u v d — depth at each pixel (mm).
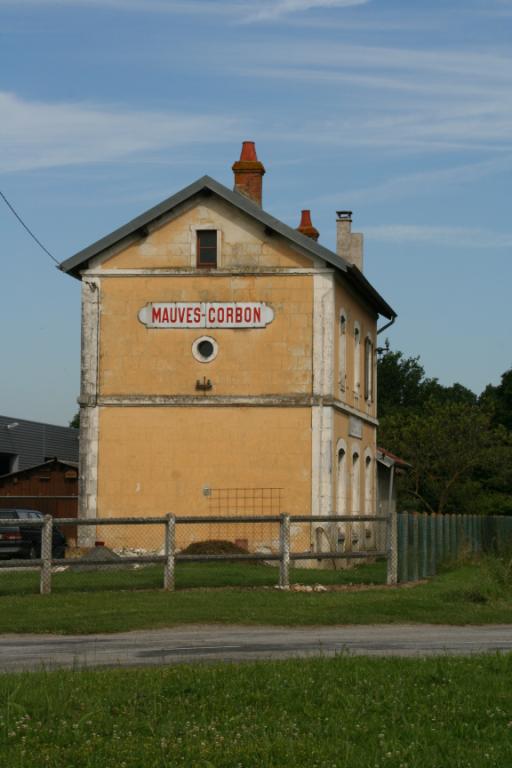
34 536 34812
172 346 33906
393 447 64500
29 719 10203
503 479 65688
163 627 18344
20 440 56625
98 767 8875
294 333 33562
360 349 39125
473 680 12156
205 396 33656
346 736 9797
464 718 10531
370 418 40500
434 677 12250
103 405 33938
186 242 34094
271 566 29109
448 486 62688
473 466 64438
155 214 33812
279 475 33219
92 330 34156
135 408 33812
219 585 24172
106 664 13703
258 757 9102
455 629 18609
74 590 23062
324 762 8977
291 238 33469
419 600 21688
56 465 44562
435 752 9297
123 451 33781
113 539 33500
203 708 10734
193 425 33625
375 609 20391
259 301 33750
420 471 63406
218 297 33906
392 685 11734
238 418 33531
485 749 9422
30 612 19547
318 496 33062
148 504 33531
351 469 37062
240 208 33688
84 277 34312
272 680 11844
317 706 10914
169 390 33812
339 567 33625
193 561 23641
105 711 10508
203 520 23672
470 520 37312
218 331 33812
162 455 33625
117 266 34250
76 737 9680
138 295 34156
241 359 33688
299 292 33656
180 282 34031
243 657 14477
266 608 20250
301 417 33344
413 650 15414
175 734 9797
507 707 10953
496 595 22734
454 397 115125
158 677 11961
